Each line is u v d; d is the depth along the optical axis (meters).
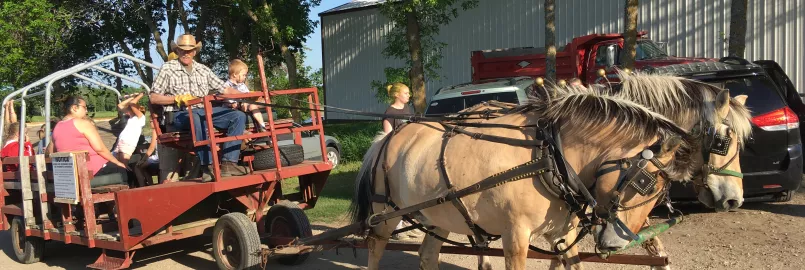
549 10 12.55
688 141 4.02
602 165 4.07
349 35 23.70
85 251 8.46
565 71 13.89
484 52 14.65
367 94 23.52
